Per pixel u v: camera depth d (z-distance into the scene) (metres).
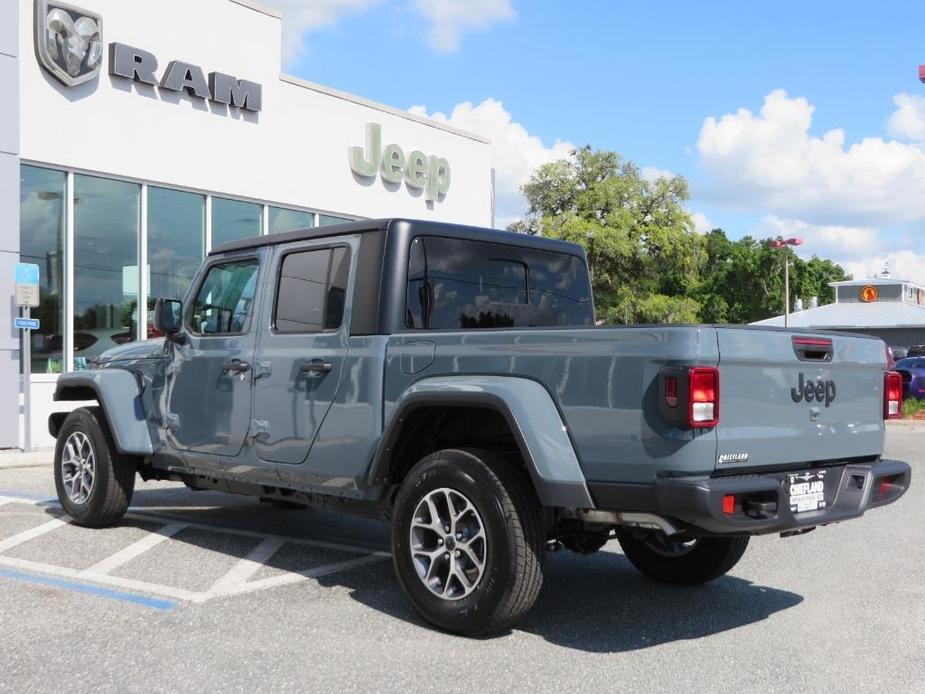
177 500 8.52
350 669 4.02
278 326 5.64
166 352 6.48
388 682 3.87
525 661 4.16
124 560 5.99
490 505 4.33
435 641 4.41
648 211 39.16
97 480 6.80
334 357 5.21
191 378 6.22
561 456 4.22
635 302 37.94
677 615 4.98
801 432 4.45
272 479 5.63
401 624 4.68
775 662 4.20
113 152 12.95
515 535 4.29
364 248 5.21
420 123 18.28
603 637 4.55
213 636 4.45
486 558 4.36
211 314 6.17
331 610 4.91
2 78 11.49
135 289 13.35
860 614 5.03
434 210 18.66
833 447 4.65
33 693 3.72
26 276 11.08
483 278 5.54
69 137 12.41
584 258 6.28
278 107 15.42
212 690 3.77
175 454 6.37
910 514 8.23
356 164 16.78
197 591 5.25
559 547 5.05
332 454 5.19
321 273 5.44
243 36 14.78
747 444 4.16
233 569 5.79
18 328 11.72
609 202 38.12
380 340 5.02
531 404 4.29
